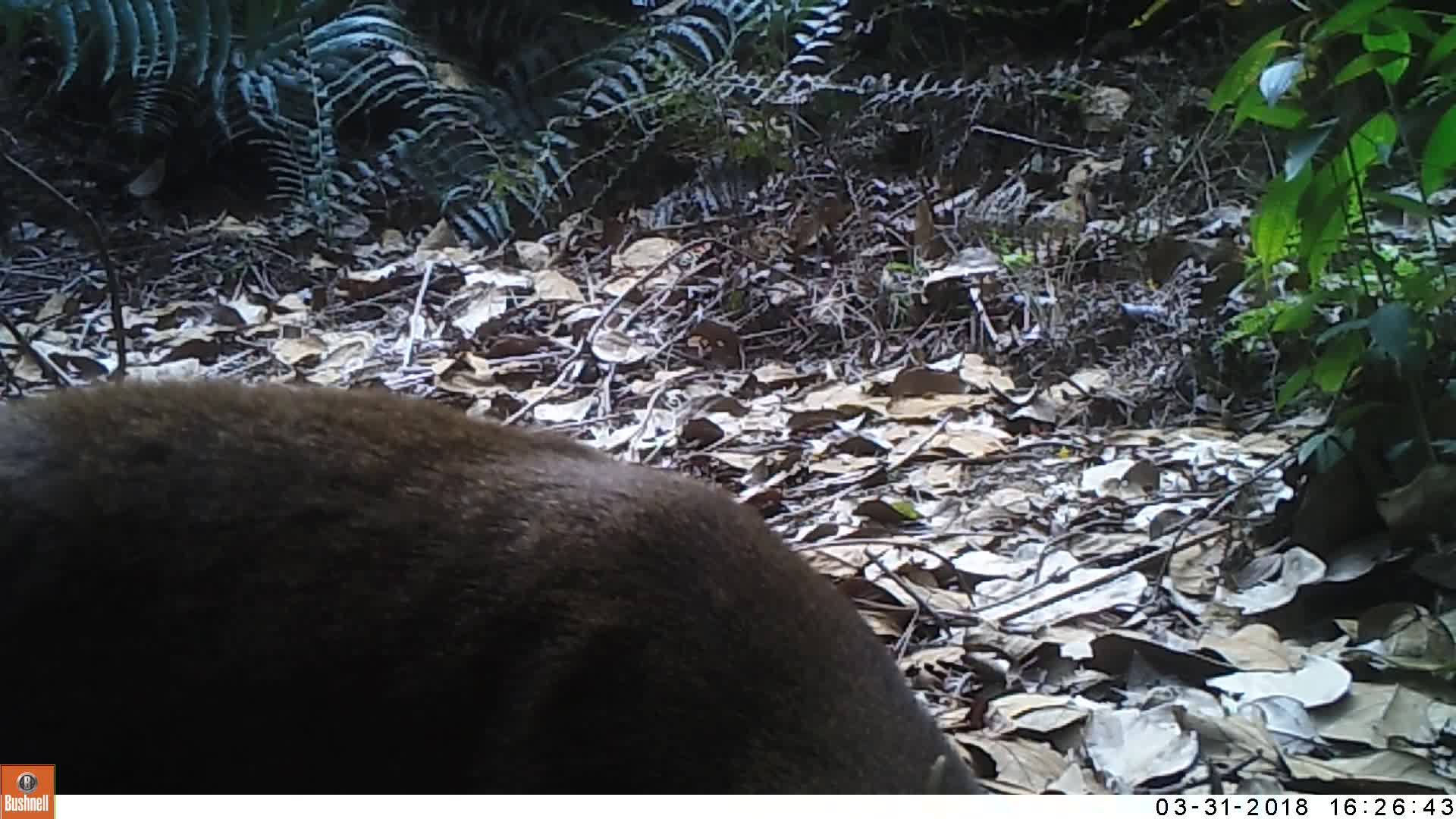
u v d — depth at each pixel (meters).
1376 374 2.75
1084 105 5.55
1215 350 3.61
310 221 5.68
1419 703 2.28
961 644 2.55
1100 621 2.60
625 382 4.05
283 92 5.82
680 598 1.57
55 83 6.03
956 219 4.77
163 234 5.65
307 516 1.67
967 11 6.29
